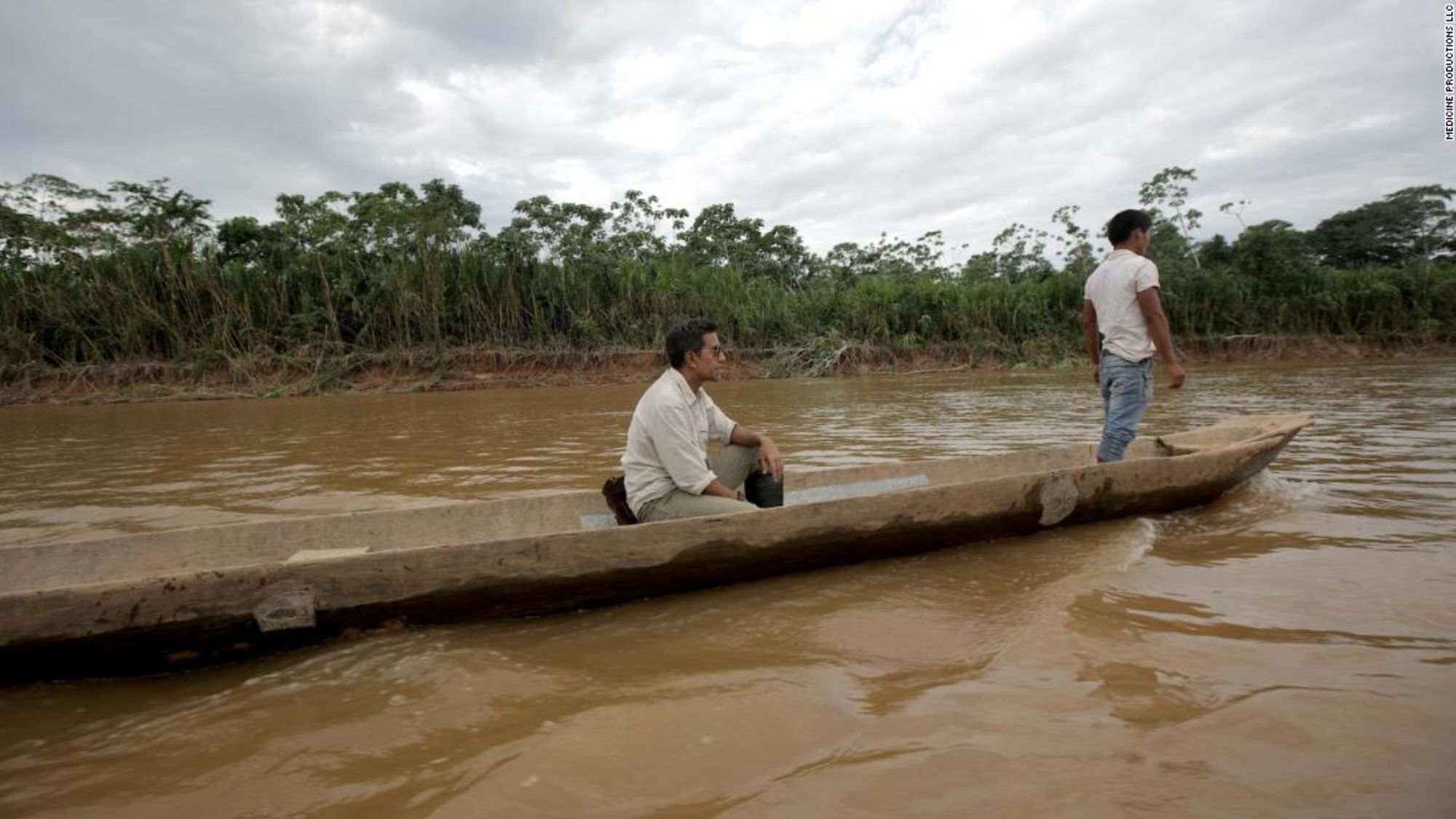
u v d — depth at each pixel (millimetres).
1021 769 1520
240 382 19078
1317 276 30578
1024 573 3006
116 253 19750
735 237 33719
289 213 21031
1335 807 1367
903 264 36156
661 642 2412
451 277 21422
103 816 1562
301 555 2814
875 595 2797
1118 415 4262
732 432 3660
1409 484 4340
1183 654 2061
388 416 11883
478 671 2162
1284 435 4312
